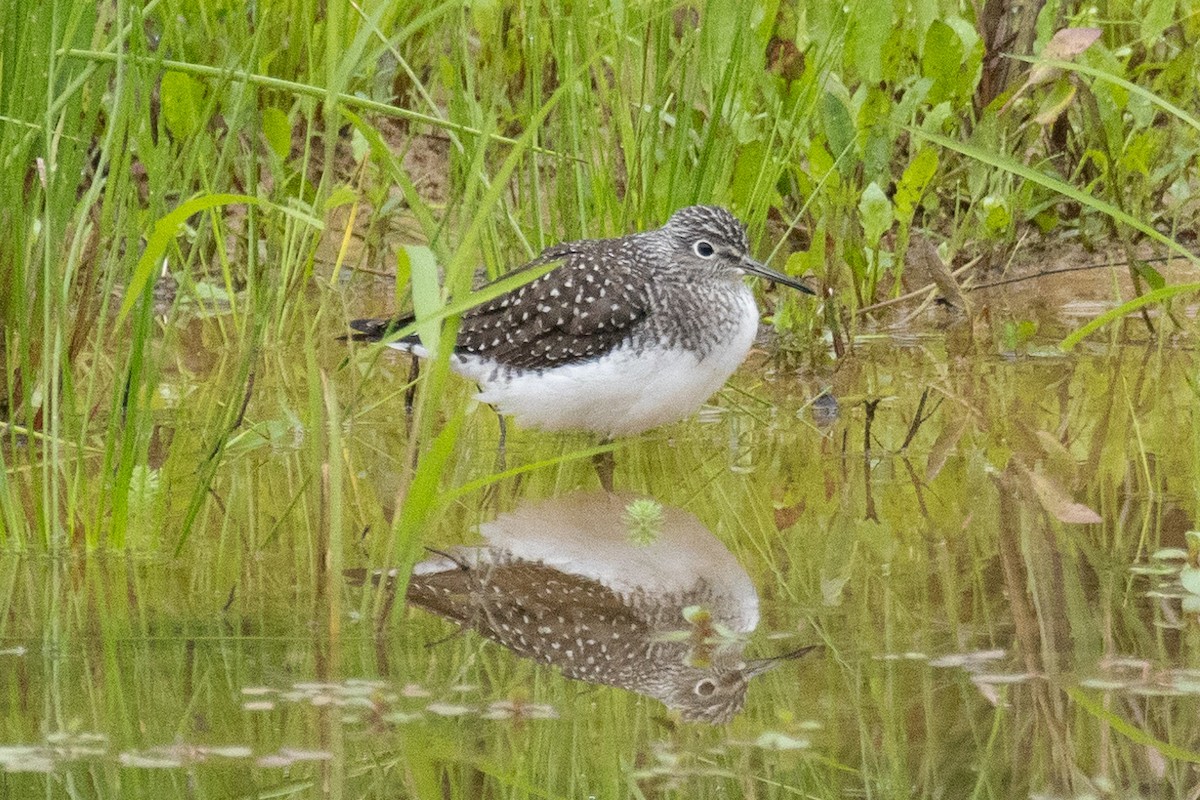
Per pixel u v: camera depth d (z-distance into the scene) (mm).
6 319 10242
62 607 8133
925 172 14461
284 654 7461
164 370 13609
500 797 5973
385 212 16094
